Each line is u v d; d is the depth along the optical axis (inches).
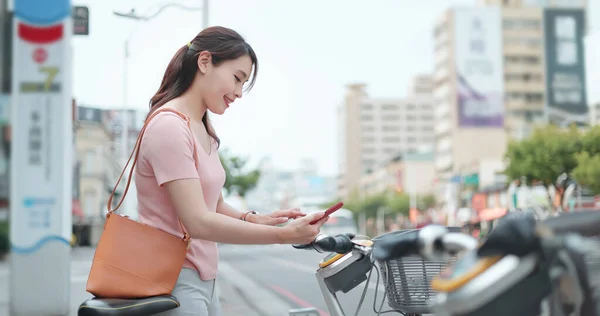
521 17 4156.0
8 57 551.2
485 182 3250.5
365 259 89.9
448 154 4131.4
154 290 80.4
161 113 82.4
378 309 89.5
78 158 2354.8
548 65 4146.2
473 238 60.7
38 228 328.5
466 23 4126.5
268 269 837.2
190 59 86.4
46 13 331.6
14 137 330.6
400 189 4325.8
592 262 55.7
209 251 86.1
